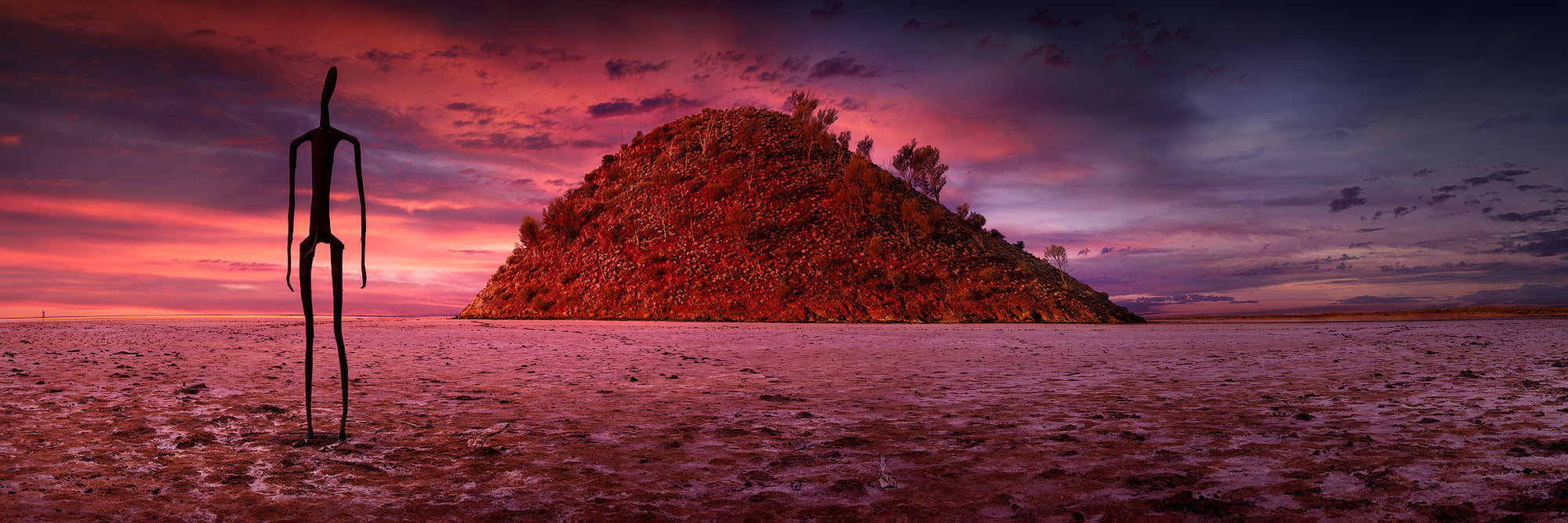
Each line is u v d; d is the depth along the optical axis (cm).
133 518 449
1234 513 455
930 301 6862
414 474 570
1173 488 518
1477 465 559
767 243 7788
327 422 805
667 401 1015
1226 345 2380
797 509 480
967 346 2466
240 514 462
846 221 8138
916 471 580
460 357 1827
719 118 10488
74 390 1038
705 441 709
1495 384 1091
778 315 6700
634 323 5338
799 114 10081
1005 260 7962
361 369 1449
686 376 1373
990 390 1141
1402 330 3262
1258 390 1086
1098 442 686
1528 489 487
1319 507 463
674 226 8106
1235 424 776
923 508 480
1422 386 1095
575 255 8331
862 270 7319
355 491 520
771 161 9262
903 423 817
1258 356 1834
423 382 1238
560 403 984
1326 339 2662
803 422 827
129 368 1367
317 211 598
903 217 8144
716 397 1060
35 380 1152
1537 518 428
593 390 1137
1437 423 751
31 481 531
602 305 7294
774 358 1895
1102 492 512
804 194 8638
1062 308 6869
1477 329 3272
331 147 594
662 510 477
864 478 558
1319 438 685
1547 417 775
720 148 9588
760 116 10400
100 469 571
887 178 9156
